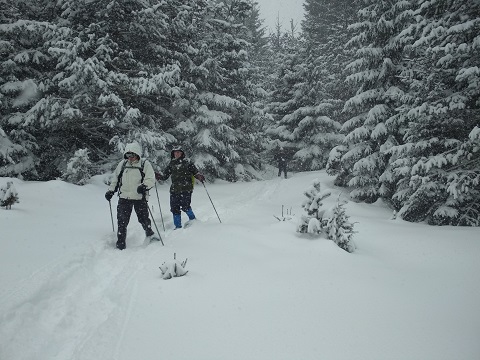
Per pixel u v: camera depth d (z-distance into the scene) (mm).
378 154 13664
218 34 20969
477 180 8656
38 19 15570
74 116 12898
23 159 13641
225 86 21375
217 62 19109
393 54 14234
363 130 14008
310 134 27500
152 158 14008
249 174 23703
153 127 15625
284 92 30125
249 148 24719
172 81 14602
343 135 26469
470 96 9398
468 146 8914
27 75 14672
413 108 10305
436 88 9789
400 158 10750
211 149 19406
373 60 14297
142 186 6066
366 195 13891
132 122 14492
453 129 10031
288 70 29406
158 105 17750
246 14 21375
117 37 15078
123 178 6215
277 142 27938
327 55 32781
